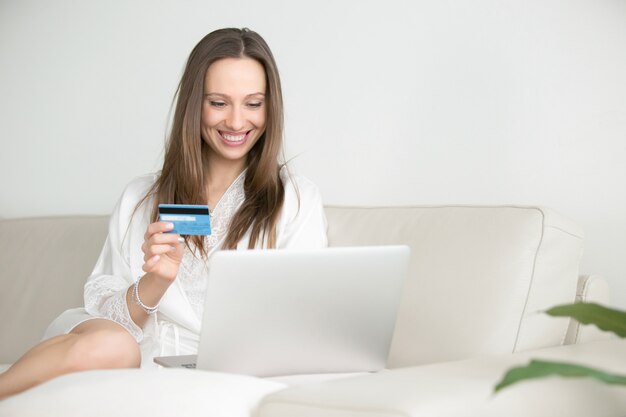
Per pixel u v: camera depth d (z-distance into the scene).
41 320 2.88
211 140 2.39
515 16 2.57
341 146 2.94
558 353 1.83
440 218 2.30
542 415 1.54
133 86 3.37
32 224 3.14
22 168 3.61
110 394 1.48
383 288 1.82
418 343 2.18
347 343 1.86
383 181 2.85
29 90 3.61
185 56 3.24
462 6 2.66
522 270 2.08
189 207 2.00
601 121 2.43
